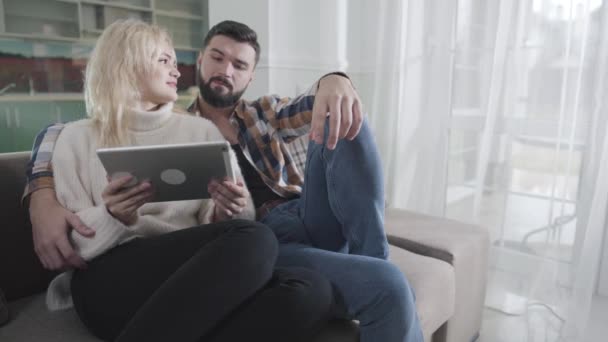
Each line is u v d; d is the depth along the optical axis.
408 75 1.92
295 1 2.02
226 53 1.32
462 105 1.79
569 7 1.52
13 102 1.45
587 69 1.50
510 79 1.64
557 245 1.59
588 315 1.51
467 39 1.75
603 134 1.46
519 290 1.71
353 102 0.96
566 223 1.58
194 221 1.06
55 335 0.88
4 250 1.02
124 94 0.97
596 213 1.47
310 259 0.97
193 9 1.91
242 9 2.02
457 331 1.30
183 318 0.71
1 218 1.02
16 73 1.45
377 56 2.00
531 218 1.66
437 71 1.82
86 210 0.88
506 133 1.67
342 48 2.19
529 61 1.61
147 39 1.00
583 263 1.49
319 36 2.13
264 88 1.99
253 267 0.77
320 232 1.10
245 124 1.31
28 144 1.51
